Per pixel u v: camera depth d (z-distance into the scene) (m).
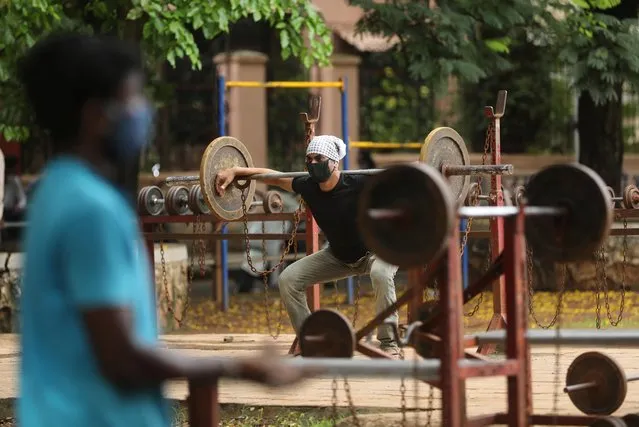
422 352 12.38
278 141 51.59
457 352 10.33
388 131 52.94
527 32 35.38
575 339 11.84
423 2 35.12
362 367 10.05
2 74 28.80
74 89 7.72
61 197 7.48
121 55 7.83
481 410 15.53
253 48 52.62
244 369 8.06
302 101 51.69
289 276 19.16
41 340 7.55
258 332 29.42
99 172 7.79
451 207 9.58
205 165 19.88
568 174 11.12
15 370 20.42
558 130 52.69
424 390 17.14
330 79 51.22
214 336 23.98
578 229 11.10
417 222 9.80
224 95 33.31
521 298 10.94
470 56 34.47
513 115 52.94
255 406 16.64
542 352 20.39
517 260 10.89
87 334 7.39
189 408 9.65
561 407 15.68
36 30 29.53
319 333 12.52
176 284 31.05
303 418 16.23
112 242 7.41
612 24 34.31
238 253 43.00
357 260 18.72
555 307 32.47
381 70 54.09
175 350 21.95
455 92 51.75
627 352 20.17
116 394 7.58
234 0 29.28
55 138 7.86
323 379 18.14
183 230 42.47
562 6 34.66
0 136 45.91
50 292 7.50
